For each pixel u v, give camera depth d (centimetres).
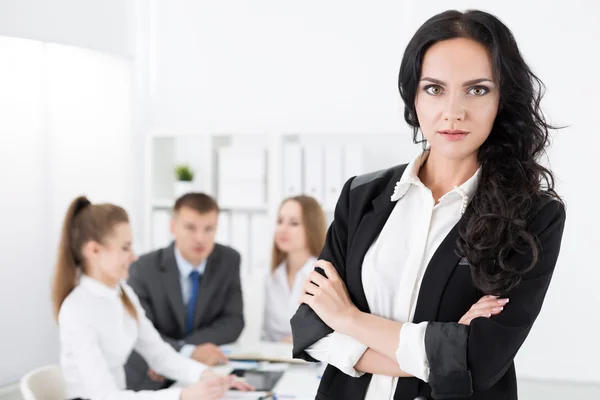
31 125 386
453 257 128
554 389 409
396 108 444
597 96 407
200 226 312
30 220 386
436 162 137
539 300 128
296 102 461
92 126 429
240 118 469
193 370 259
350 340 134
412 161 138
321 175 412
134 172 463
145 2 477
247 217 425
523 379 418
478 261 124
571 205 411
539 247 127
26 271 382
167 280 316
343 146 409
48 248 396
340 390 139
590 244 409
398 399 131
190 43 475
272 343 313
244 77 468
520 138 128
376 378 135
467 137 123
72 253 241
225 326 319
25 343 381
